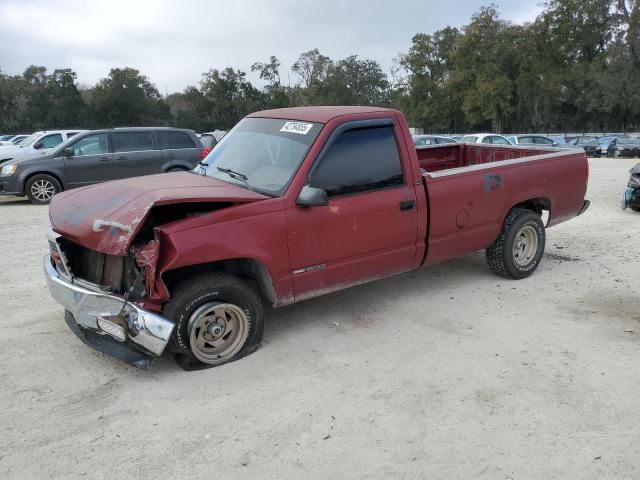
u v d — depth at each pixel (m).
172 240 3.76
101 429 3.40
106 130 13.08
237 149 4.98
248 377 4.02
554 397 3.71
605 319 5.01
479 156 7.57
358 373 4.07
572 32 60.16
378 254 4.85
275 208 4.19
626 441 3.23
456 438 3.28
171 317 3.90
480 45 61.72
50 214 4.37
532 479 2.93
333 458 3.11
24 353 4.41
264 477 2.96
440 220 5.18
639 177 10.25
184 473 3.00
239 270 4.48
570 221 9.62
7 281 6.34
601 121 63.16
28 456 3.14
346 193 4.58
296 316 5.16
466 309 5.29
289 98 77.56
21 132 73.50
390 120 4.88
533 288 5.88
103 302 3.89
